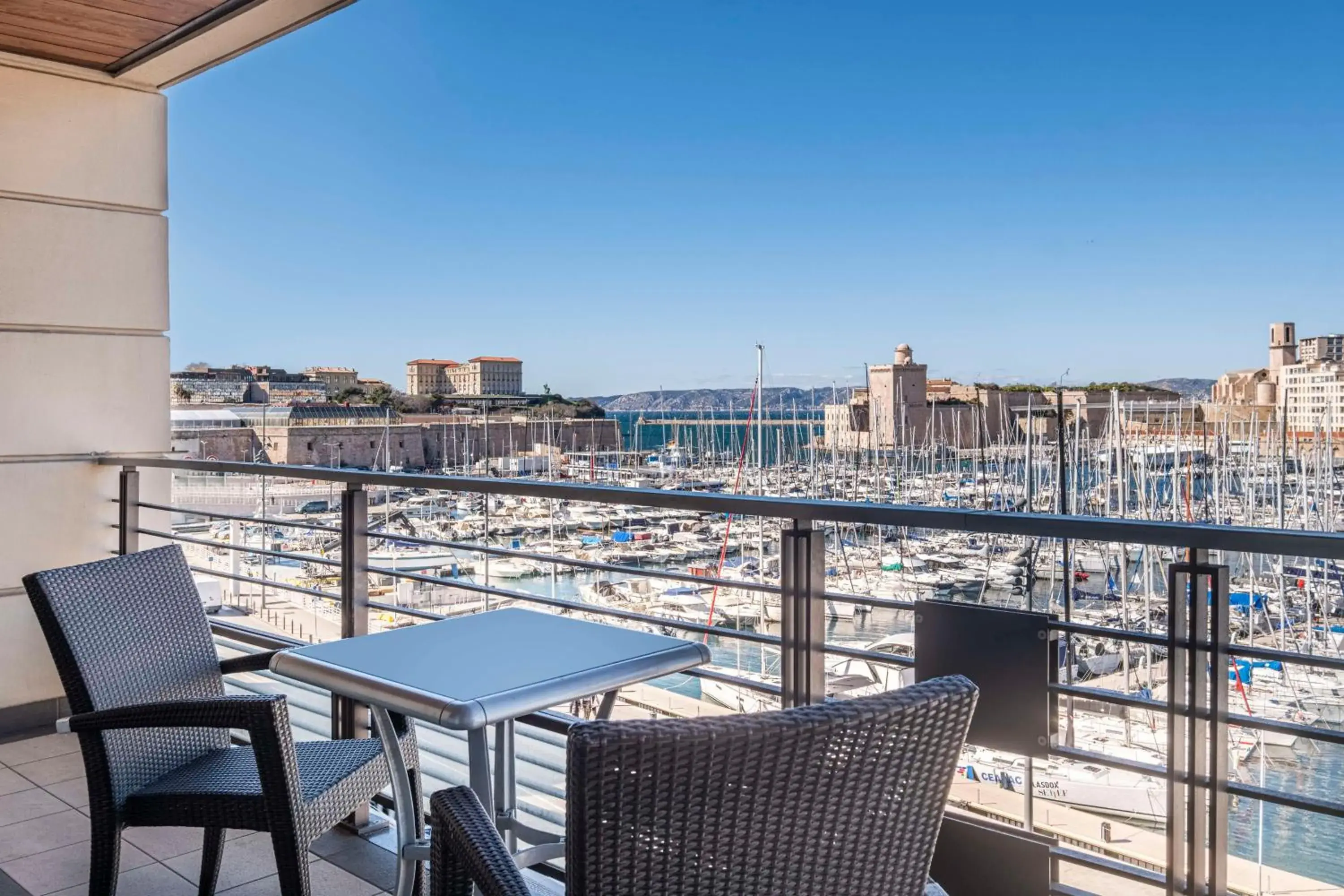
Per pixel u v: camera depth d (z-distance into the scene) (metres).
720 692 9.35
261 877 2.72
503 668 1.77
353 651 1.90
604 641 1.98
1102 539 1.75
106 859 2.13
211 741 2.48
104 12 3.64
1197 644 1.70
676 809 0.98
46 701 4.28
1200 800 1.73
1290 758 11.11
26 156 4.14
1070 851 1.86
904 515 1.96
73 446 4.33
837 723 1.02
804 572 2.14
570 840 0.98
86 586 2.24
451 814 1.39
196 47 4.00
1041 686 1.87
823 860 1.07
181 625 2.46
